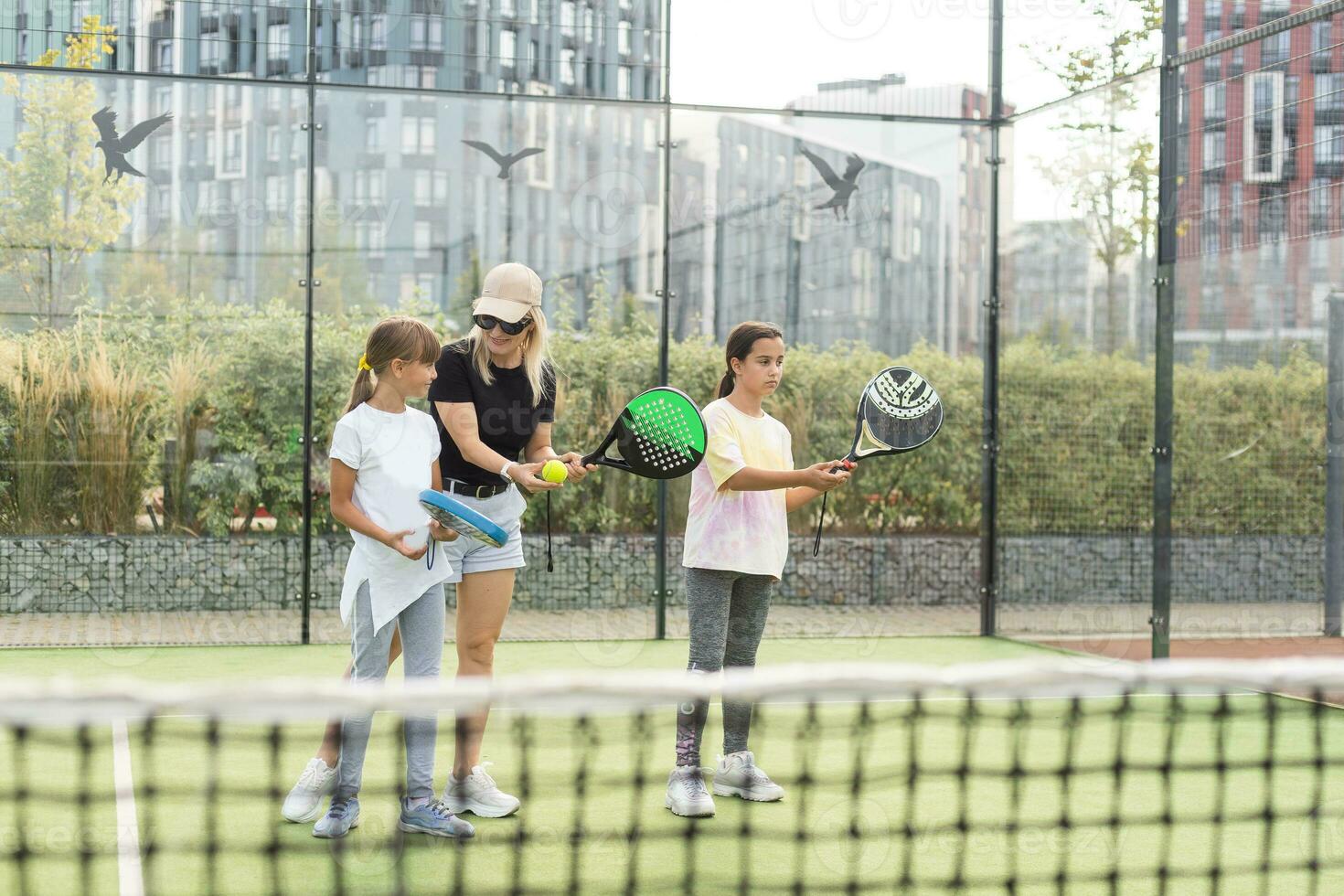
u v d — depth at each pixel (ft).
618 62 20.52
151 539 19.44
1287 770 12.16
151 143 19.27
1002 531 21.36
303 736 12.55
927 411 11.46
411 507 9.98
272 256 19.67
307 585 19.85
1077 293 19.66
